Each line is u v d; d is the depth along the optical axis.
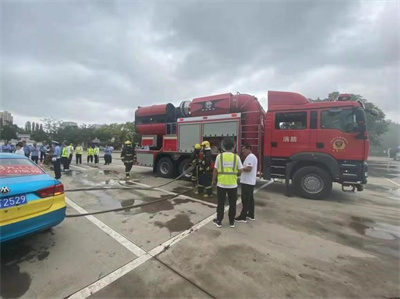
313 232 3.56
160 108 9.00
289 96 6.18
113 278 2.24
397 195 6.66
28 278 2.21
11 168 2.86
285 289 2.12
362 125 5.16
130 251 2.80
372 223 4.04
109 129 55.53
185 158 8.32
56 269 2.37
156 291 2.06
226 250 2.88
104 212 4.33
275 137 6.24
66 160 10.98
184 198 5.63
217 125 7.31
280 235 3.41
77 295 1.98
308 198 5.82
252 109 6.96
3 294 1.97
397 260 2.72
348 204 5.38
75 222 3.78
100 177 8.92
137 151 9.59
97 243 3.00
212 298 1.98
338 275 2.38
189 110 8.41
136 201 5.23
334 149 5.48
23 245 2.90
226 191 3.75
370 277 2.35
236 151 6.90
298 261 2.64
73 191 6.18
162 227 3.64
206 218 4.15
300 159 5.84
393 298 2.03
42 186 2.72
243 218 4.02
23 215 2.47
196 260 2.62
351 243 3.18
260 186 7.57
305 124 5.84
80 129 54.19
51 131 50.38
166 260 2.60
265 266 2.52
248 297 2.00
